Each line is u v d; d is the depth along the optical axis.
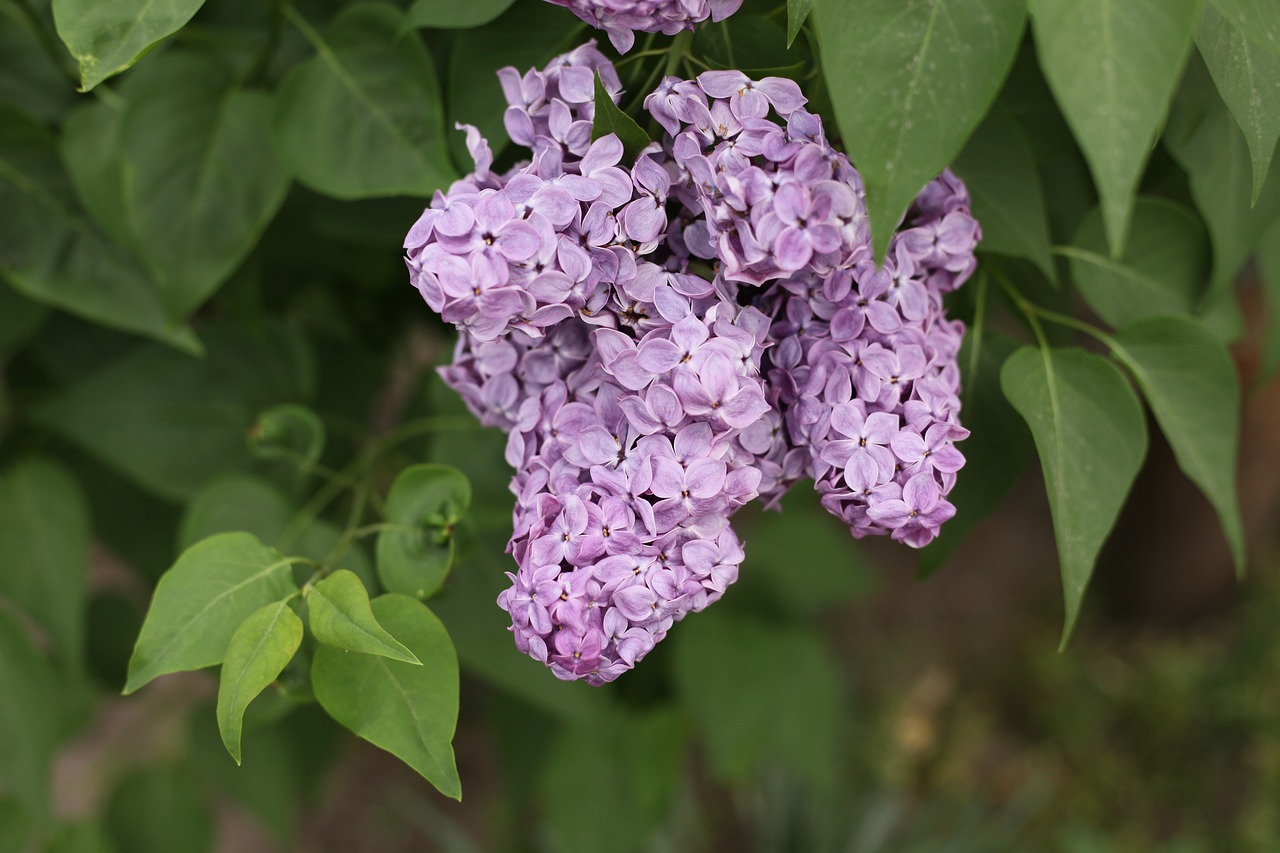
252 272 0.96
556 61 0.77
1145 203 0.85
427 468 0.83
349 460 1.02
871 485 0.76
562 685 0.94
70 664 0.98
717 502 0.75
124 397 0.98
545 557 0.74
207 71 0.88
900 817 1.98
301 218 0.98
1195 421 0.84
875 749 2.10
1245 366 1.72
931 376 0.77
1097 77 0.69
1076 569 0.79
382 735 0.77
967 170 0.82
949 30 0.71
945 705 2.21
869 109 0.71
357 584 0.77
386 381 1.11
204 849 1.21
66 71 0.91
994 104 0.82
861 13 0.71
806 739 1.34
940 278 0.78
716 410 0.74
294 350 1.00
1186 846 1.93
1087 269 0.86
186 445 0.98
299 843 1.95
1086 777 2.10
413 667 0.78
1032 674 2.21
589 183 0.74
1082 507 0.80
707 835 1.99
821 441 0.76
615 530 0.74
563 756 1.29
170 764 1.23
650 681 1.36
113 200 0.88
